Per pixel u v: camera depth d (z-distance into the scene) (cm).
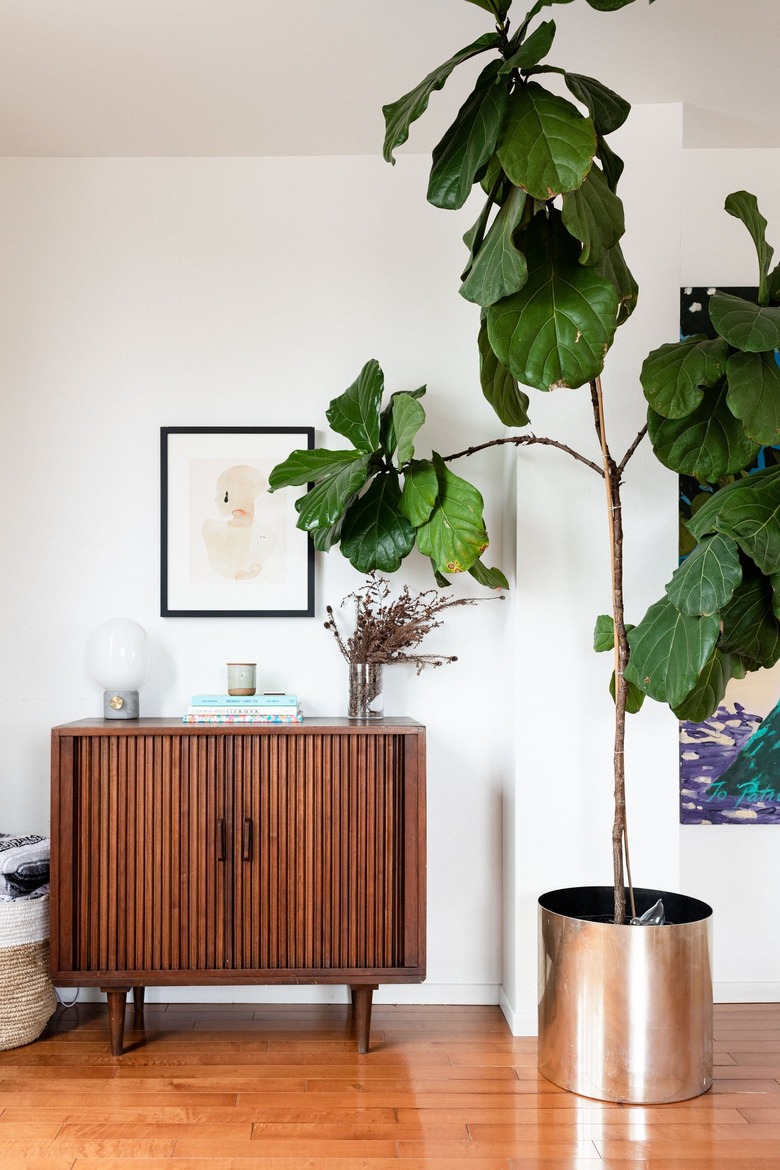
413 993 304
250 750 265
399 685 307
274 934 263
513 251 200
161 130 295
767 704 312
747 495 225
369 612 292
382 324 310
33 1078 246
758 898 311
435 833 306
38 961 268
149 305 310
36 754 305
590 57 261
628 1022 236
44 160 311
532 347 208
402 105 215
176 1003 302
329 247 311
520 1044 272
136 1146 213
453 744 308
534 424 289
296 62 259
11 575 306
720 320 221
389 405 281
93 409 309
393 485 275
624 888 269
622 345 288
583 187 209
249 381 310
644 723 284
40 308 309
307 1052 264
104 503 308
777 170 315
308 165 312
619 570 250
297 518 307
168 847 263
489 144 201
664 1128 223
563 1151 212
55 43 250
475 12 239
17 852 268
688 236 315
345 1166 205
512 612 292
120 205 311
